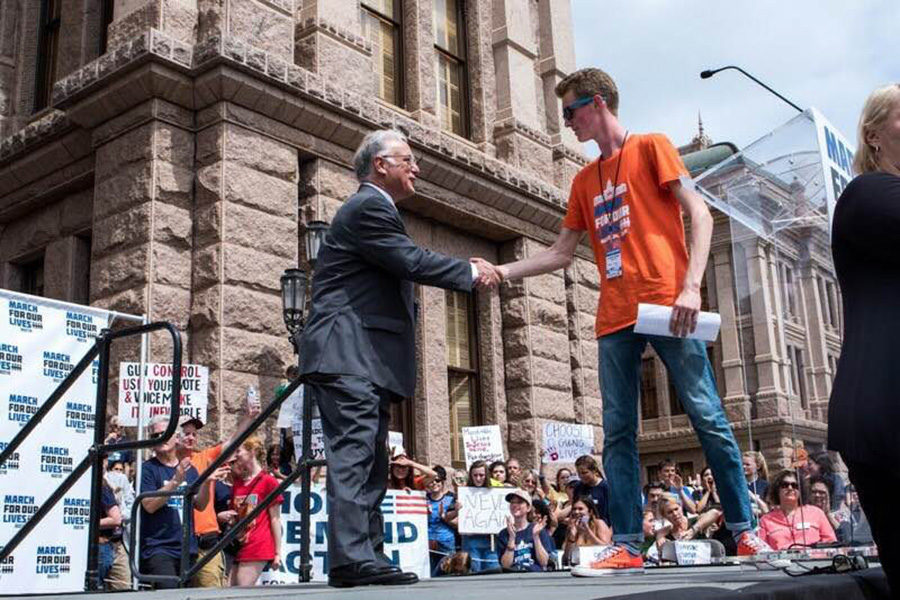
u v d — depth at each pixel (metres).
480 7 16.44
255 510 5.55
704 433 4.79
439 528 10.84
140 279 10.55
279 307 11.18
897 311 2.95
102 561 8.39
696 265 4.70
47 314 7.35
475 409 14.81
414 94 14.72
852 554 4.37
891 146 3.25
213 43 10.92
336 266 4.77
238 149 11.14
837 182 4.81
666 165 4.93
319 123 11.98
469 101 16.16
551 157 16.77
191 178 11.16
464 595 2.98
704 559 5.11
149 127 10.98
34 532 6.90
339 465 4.45
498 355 14.98
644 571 4.55
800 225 4.79
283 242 11.41
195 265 10.87
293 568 8.68
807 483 4.82
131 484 9.52
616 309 4.99
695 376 4.82
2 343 7.04
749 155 4.95
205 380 9.17
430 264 4.77
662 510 10.70
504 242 15.62
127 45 10.98
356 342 4.64
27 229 13.30
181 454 8.14
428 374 13.63
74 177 12.27
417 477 10.98
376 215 4.71
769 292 4.88
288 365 11.09
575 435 13.19
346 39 12.85
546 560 10.38
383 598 2.96
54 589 6.94
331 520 4.38
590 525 10.29
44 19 14.38
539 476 13.12
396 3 15.18
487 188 14.59
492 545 10.56
